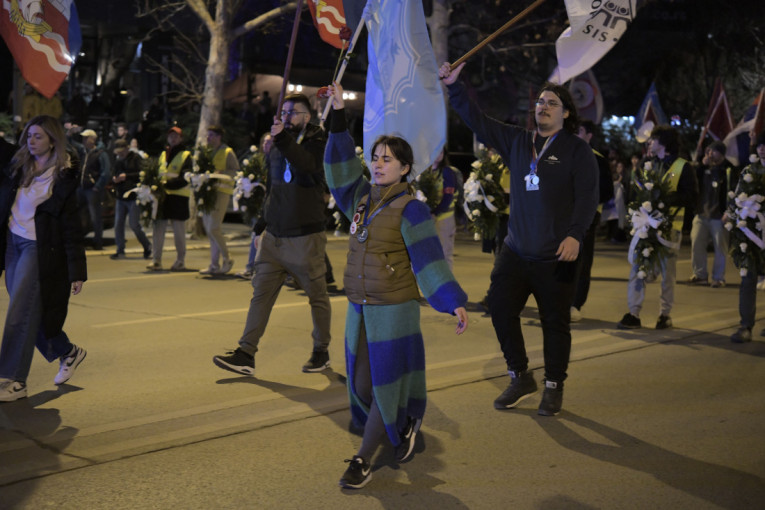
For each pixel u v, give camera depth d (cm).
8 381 597
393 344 461
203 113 1828
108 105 2458
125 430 535
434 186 1008
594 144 895
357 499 434
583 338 834
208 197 1206
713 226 1220
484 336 841
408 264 468
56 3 626
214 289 1110
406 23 575
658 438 532
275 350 766
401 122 580
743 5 2905
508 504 429
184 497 432
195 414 570
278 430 539
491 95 2831
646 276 859
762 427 556
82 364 705
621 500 435
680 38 3003
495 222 997
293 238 659
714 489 450
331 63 2536
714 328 891
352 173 490
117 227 1442
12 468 468
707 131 1867
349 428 545
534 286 581
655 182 848
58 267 594
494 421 564
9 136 1895
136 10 2272
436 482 457
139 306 979
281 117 647
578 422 563
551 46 2744
